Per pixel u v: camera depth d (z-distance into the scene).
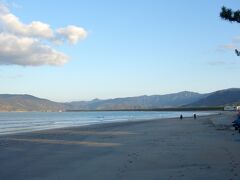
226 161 17.66
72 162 19.44
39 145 28.72
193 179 13.74
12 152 24.25
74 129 52.25
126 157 20.48
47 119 112.75
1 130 55.03
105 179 14.51
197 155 20.05
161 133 40.53
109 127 56.50
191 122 70.62
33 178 15.21
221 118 76.38
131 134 39.94
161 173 15.14
